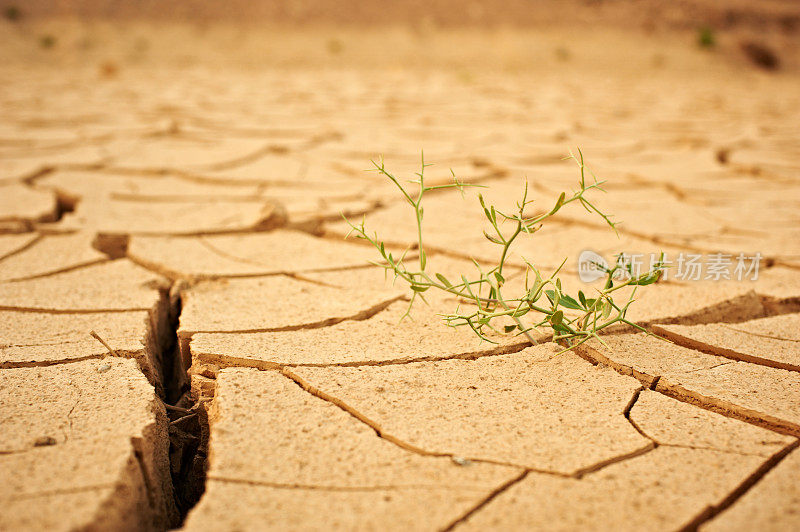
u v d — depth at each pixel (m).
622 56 6.52
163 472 0.73
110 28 6.40
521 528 0.63
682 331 0.85
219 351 0.81
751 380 0.77
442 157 1.89
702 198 1.49
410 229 1.19
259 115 2.75
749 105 3.78
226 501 0.65
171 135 2.20
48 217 1.25
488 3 7.43
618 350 0.81
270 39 6.57
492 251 1.09
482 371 0.78
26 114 2.57
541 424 0.72
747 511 0.64
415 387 0.76
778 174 1.77
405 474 0.67
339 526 0.63
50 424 0.71
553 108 3.31
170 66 5.62
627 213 1.34
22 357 0.80
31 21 6.23
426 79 5.08
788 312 0.95
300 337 0.84
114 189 1.46
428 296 0.94
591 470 0.68
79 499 0.64
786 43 7.06
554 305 0.78
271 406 0.73
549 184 1.60
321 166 1.77
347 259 1.06
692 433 0.71
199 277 0.99
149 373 0.82
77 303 0.91
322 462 0.68
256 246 1.11
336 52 6.36
